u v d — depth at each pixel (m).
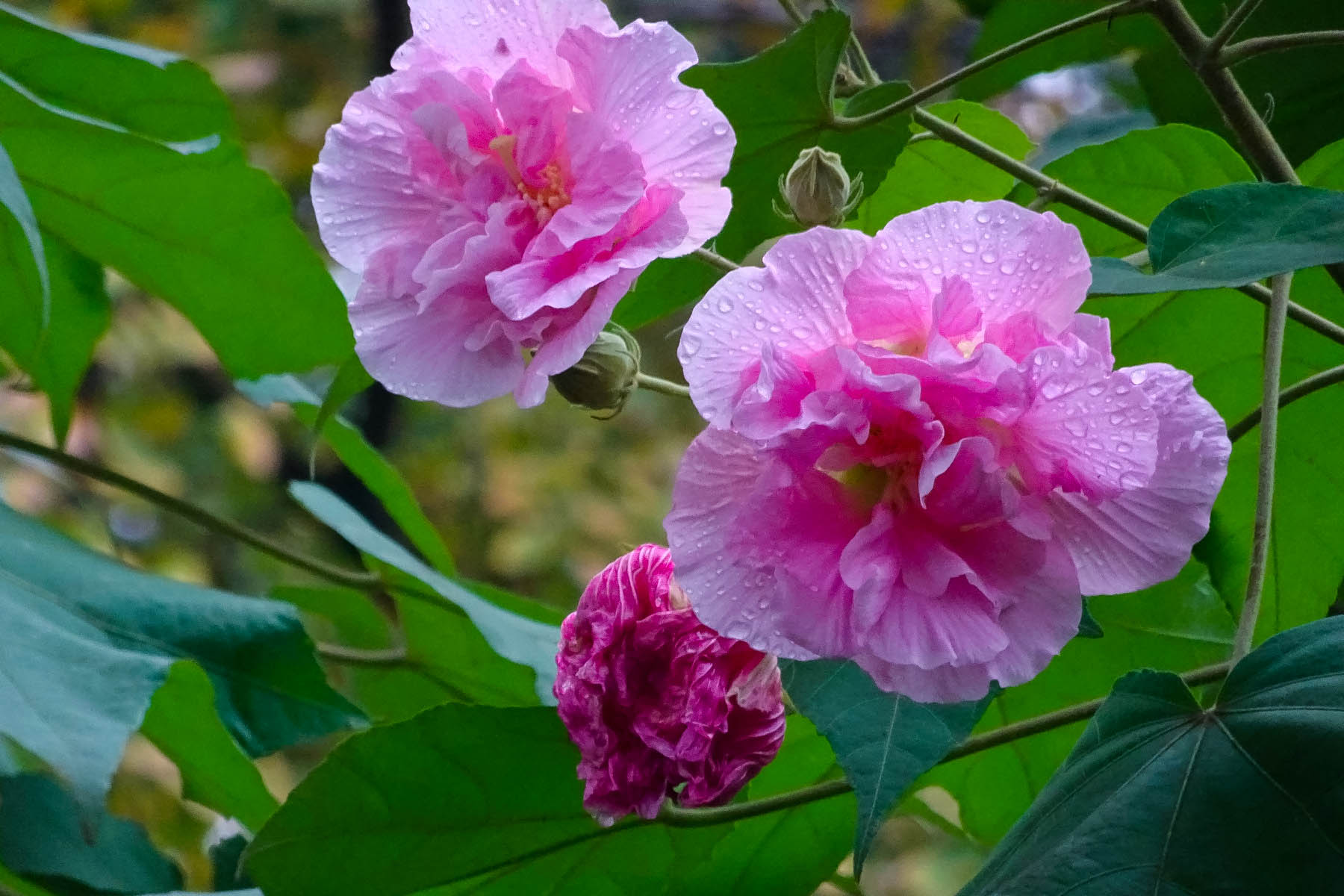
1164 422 1.03
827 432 1.02
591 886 1.19
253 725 1.23
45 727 1.13
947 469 1.02
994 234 1.03
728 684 1.10
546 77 1.08
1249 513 1.24
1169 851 1.05
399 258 1.07
